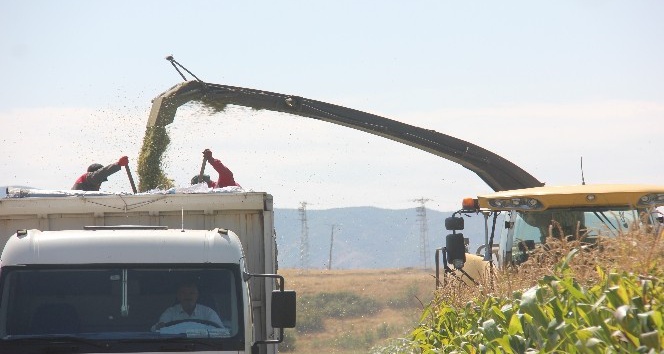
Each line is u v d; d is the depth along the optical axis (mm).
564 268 31516
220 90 63375
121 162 52781
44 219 42000
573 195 45594
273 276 34094
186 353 32312
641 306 25844
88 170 53281
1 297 32406
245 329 32906
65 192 44031
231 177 52938
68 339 32062
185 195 41562
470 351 35344
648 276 27125
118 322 32594
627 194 45406
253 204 41438
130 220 41969
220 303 33125
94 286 32906
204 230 37812
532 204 46031
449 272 51062
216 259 33594
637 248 28750
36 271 32875
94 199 41750
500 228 50000
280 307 33094
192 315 32875
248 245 41656
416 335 44406
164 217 41969
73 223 42062
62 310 32500
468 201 51469
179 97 61438
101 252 33312
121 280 33062
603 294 27281
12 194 43531
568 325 27359
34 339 32000
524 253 46375
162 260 33375
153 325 32594
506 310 32688
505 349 29891
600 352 25375
